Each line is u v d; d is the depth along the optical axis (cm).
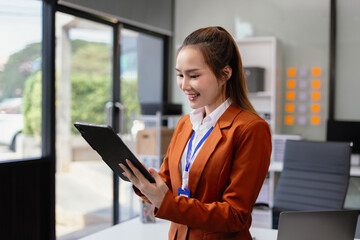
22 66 358
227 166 126
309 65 507
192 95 127
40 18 372
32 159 363
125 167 123
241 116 129
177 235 136
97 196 446
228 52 127
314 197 307
